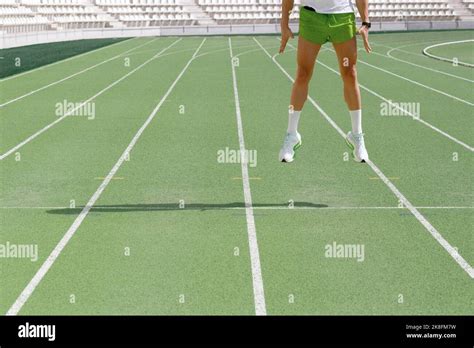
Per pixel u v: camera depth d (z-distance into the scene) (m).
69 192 7.64
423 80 18.69
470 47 30.53
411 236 6.12
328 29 6.80
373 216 6.70
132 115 13.02
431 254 5.68
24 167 8.83
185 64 23.89
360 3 6.92
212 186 7.86
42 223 6.54
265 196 7.42
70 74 20.59
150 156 9.47
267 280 5.14
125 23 45.16
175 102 14.77
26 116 12.89
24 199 7.36
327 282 5.09
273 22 47.81
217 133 11.20
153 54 28.56
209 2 47.72
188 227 6.39
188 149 9.92
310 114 13.03
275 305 4.71
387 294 4.89
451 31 45.03
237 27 46.47
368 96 15.63
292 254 5.67
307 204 7.11
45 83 18.28
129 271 5.33
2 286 5.06
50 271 5.34
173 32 45.66
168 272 5.30
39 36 36.44
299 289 4.97
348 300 4.79
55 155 9.53
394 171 8.52
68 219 6.65
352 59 6.95
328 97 15.32
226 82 18.55
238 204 7.12
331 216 6.70
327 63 23.88
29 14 36.94
